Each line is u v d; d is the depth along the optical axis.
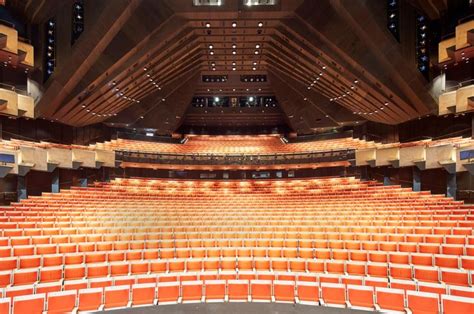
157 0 14.58
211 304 5.80
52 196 17.42
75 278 7.96
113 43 15.22
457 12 15.96
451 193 16.31
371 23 14.38
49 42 17.83
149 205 16.59
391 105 18.64
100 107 20.48
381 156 18.55
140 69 17.19
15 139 19.25
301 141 32.22
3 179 16.97
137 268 8.41
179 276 7.42
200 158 26.38
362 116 25.20
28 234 10.81
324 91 22.22
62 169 21.16
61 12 16.62
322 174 26.52
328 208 15.27
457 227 10.87
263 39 18.36
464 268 8.16
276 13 15.19
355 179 23.70
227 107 32.94
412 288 6.43
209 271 8.39
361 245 9.97
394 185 20.27
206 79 29.86
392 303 5.90
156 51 16.53
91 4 14.73
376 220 12.38
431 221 11.71
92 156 19.55
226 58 21.83
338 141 29.55
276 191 21.83
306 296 6.55
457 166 15.05
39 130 21.58
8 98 15.49
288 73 22.38
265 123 36.34
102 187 21.48
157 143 30.61
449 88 17.20
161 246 10.27
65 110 19.16
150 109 27.19
